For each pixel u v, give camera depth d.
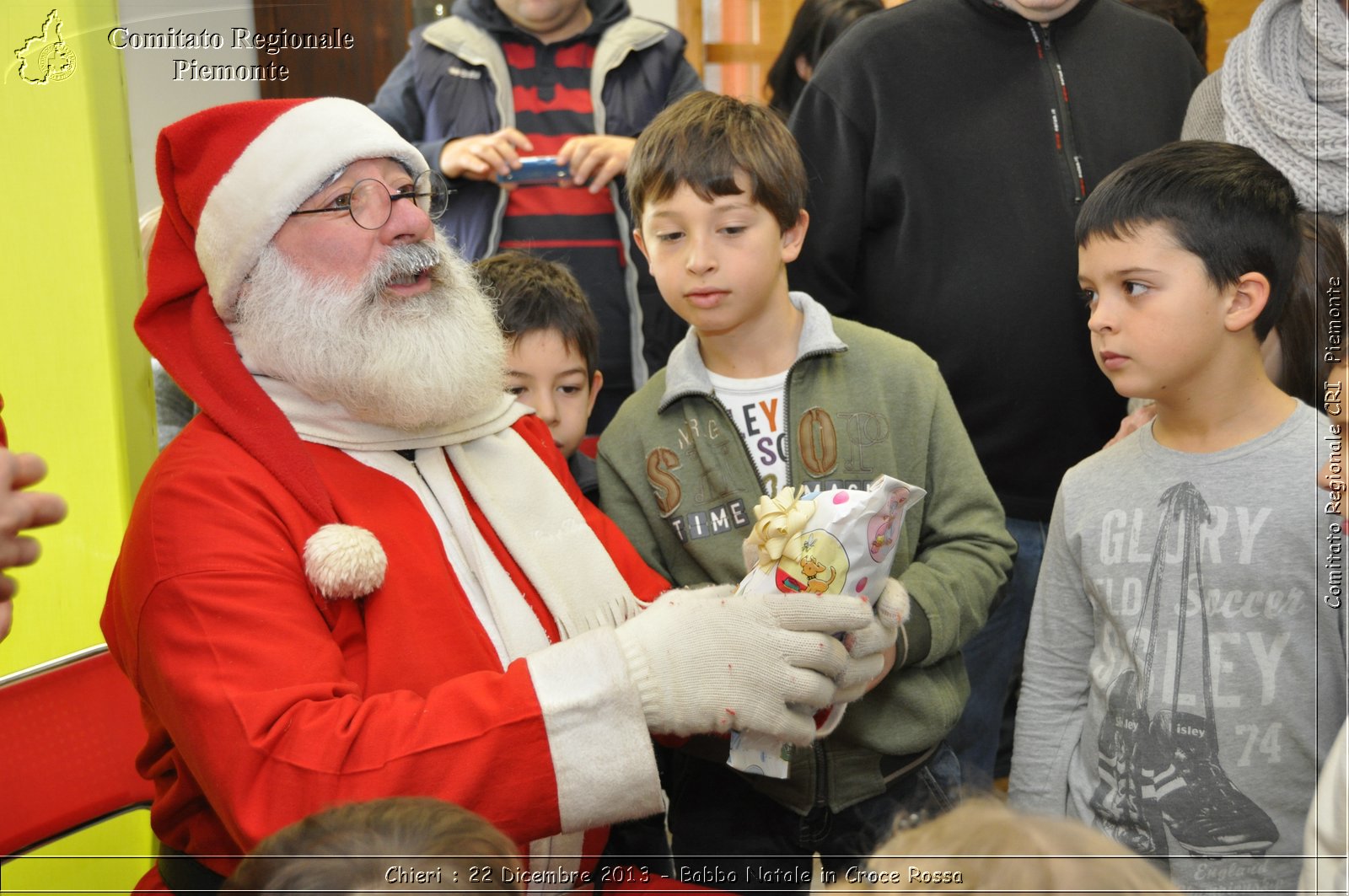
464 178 1.92
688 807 1.42
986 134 1.73
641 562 1.36
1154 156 1.23
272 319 1.16
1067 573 1.29
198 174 1.16
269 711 0.96
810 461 1.40
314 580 1.04
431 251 1.21
